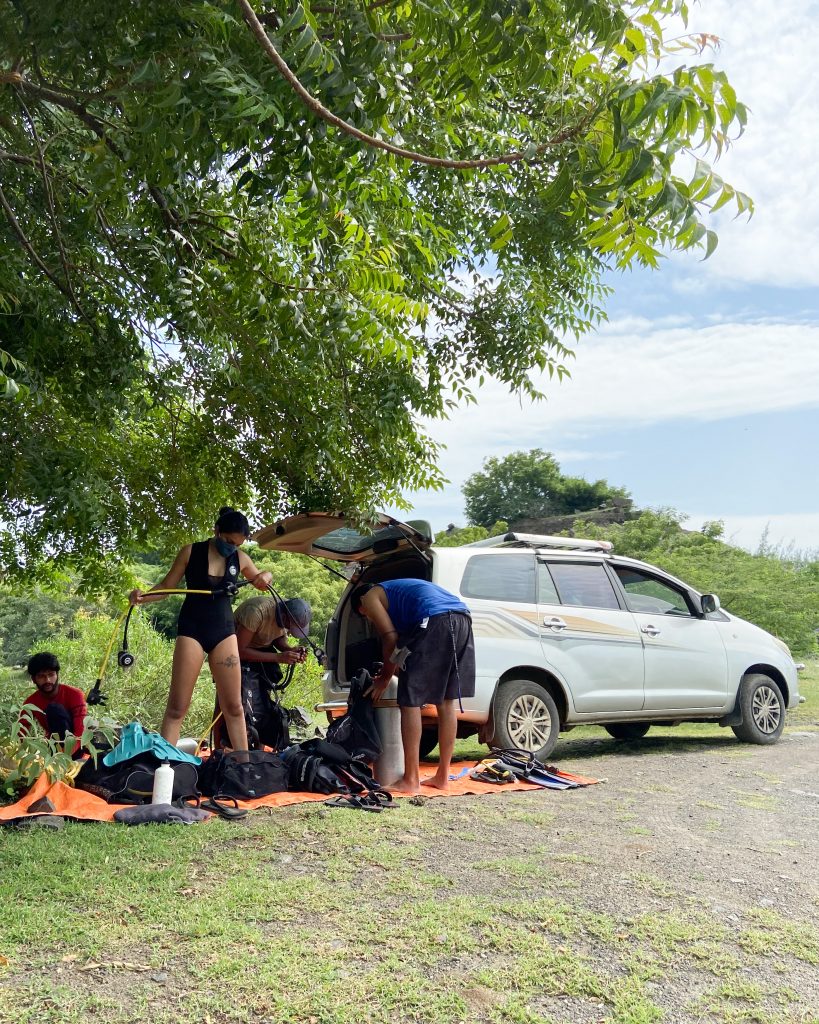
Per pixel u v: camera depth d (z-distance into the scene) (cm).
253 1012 280
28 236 610
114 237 607
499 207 735
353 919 359
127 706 904
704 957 334
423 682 610
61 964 312
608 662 809
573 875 427
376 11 325
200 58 287
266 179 347
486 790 625
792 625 1669
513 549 798
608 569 852
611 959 330
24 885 382
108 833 466
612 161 280
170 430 834
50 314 595
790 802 619
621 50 284
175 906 365
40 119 585
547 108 320
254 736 647
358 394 709
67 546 809
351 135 304
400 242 694
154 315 645
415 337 820
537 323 879
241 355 679
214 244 607
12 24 321
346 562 802
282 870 421
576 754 883
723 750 882
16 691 699
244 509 827
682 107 264
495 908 375
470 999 293
